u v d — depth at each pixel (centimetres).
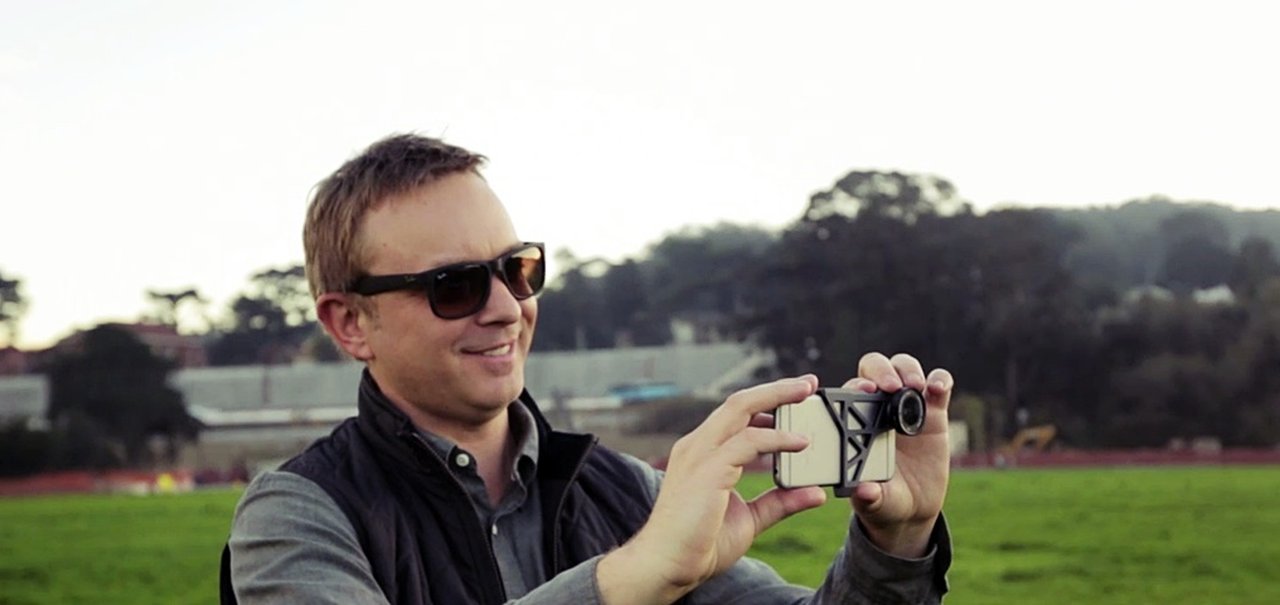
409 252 287
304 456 300
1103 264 12519
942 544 285
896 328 9012
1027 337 8719
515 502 303
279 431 10156
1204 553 2717
